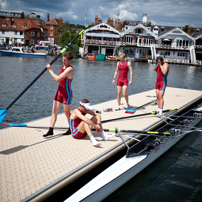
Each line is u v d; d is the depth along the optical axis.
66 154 4.38
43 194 3.15
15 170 3.70
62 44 59.44
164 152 5.95
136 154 4.62
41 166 3.88
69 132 5.45
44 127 5.89
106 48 58.84
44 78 20.36
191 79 26.48
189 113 7.91
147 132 5.32
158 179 4.67
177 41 57.69
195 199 4.10
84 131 4.97
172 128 6.41
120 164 4.29
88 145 4.86
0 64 29.95
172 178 4.75
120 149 4.84
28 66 30.16
